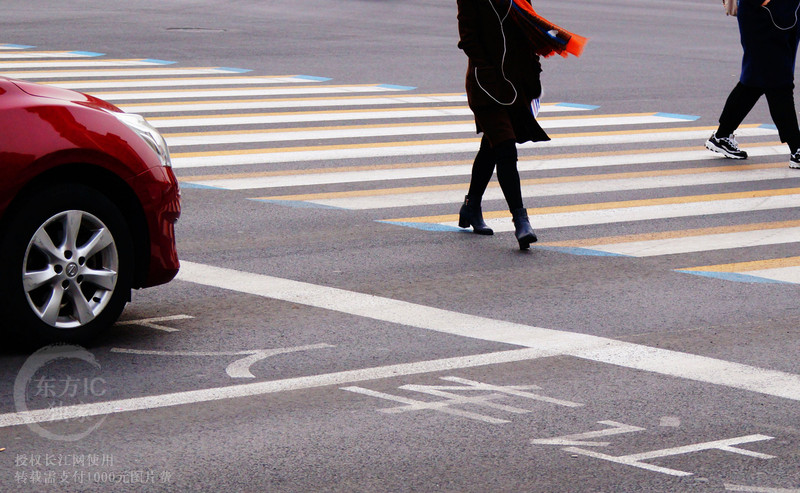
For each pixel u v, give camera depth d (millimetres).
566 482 8266
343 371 10625
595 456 8734
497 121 15586
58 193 10859
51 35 39625
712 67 36656
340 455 8695
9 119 10719
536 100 15898
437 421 9414
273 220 17219
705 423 9445
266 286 13609
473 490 8117
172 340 11469
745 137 25703
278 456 8664
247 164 21422
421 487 8156
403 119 26531
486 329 12047
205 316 12344
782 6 21703
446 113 27469
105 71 32219
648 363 10992
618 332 12016
